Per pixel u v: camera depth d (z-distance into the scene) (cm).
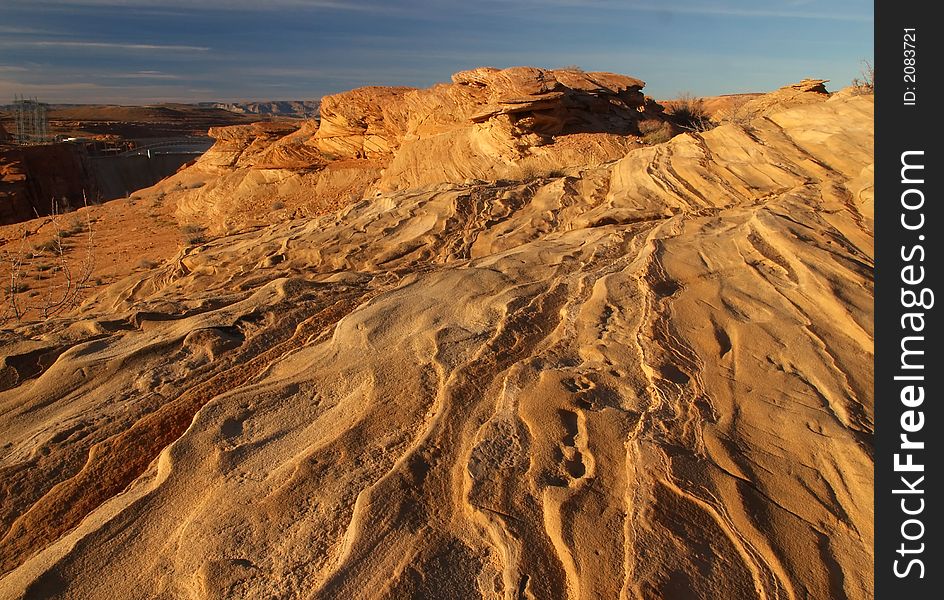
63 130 12462
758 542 334
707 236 759
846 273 587
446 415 452
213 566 341
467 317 621
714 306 577
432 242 1108
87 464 445
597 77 3278
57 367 560
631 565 320
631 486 369
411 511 367
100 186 7650
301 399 500
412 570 328
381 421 457
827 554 329
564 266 764
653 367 484
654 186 1099
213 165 5388
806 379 465
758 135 1123
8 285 2039
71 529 393
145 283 1344
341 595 315
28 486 426
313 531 362
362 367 533
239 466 422
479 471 391
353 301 721
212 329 622
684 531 340
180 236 2995
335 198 3434
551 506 358
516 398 462
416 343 567
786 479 373
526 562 328
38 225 3456
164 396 524
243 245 1371
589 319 584
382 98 3962
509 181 1587
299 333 640
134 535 371
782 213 770
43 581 340
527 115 2727
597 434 416
